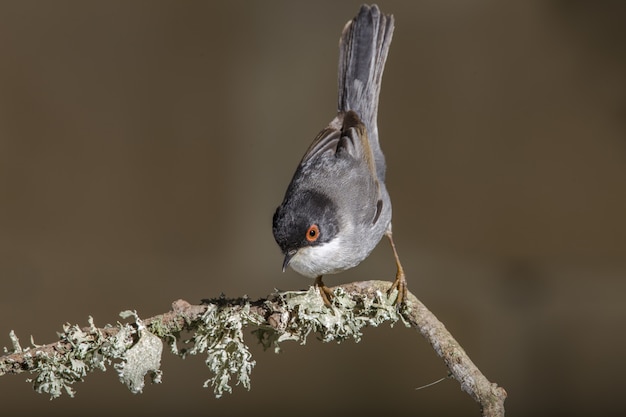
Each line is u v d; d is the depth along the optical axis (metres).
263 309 4.24
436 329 4.23
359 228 4.32
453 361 4.22
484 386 4.21
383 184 4.37
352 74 4.39
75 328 4.22
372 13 4.39
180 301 4.23
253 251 4.43
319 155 4.35
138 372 4.22
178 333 4.23
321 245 4.31
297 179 4.33
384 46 4.39
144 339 4.22
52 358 4.22
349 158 4.34
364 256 4.34
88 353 4.22
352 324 4.24
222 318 4.23
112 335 4.22
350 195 4.32
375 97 4.39
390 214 4.36
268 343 4.25
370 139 4.39
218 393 4.23
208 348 4.23
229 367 4.23
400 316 4.25
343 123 4.36
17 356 4.22
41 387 4.22
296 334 4.24
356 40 4.39
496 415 4.20
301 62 4.45
